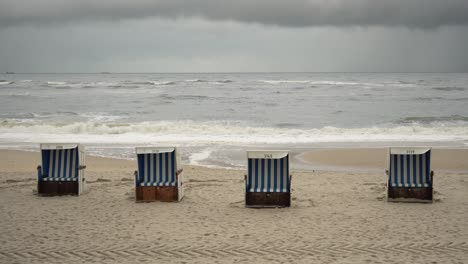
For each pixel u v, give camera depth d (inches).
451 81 3681.1
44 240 326.6
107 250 304.7
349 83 3223.4
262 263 278.8
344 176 582.2
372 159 718.5
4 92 2388.0
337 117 1392.7
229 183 537.6
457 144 860.0
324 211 409.1
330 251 300.8
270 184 426.9
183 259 287.0
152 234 341.1
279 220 380.2
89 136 976.3
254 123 1253.7
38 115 1434.5
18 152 779.4
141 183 444.1
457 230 348.8
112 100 1950.1
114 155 752.3
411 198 440.1
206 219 384.2
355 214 397.7
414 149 437.1
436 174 590.2
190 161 704.4
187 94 2276.1
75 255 294.8
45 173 476.4
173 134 1004.6
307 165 676.7
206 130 1039.6
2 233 344.2
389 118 1355.8
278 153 419.5
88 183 534.9
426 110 1563.7
